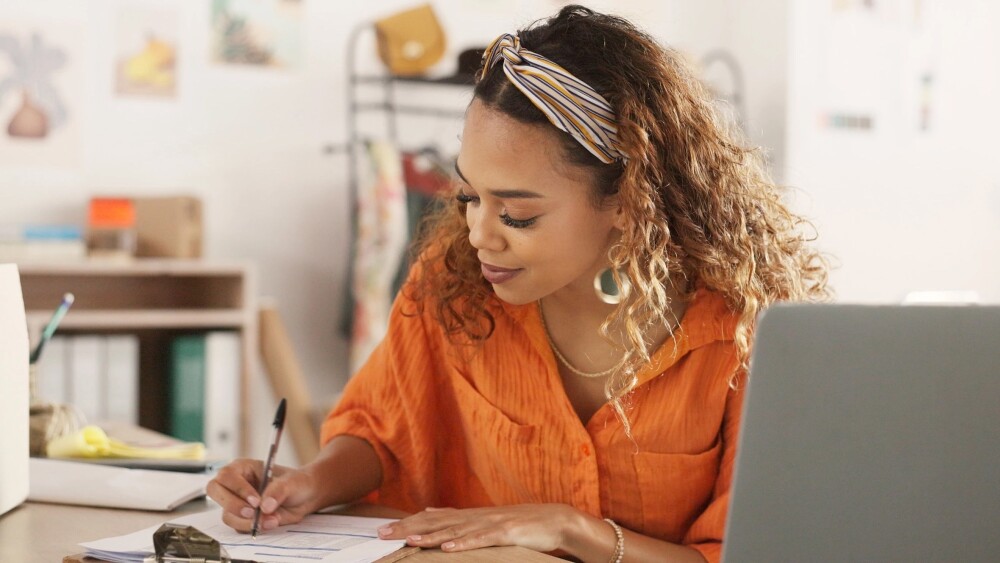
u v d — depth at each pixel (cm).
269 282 375
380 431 147
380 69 388
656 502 135
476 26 401
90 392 313
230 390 329
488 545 110
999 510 78
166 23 359
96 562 103
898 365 80
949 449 79
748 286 130
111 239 332
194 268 324
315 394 381
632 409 134
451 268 142
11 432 124
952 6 466
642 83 126
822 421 81
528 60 121
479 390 143
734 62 431
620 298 128
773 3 429
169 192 361
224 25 367
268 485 123
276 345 345
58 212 348
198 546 99
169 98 361
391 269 348
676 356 132
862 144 445
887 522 80
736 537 84
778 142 430
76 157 349
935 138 464
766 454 82
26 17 342
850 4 438
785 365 81
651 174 126
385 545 108
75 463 143
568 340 138
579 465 135
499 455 140
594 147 121
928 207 465
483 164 120
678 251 130
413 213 355
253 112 371
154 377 348
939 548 79
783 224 140
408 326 149
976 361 78
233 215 370
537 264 123
